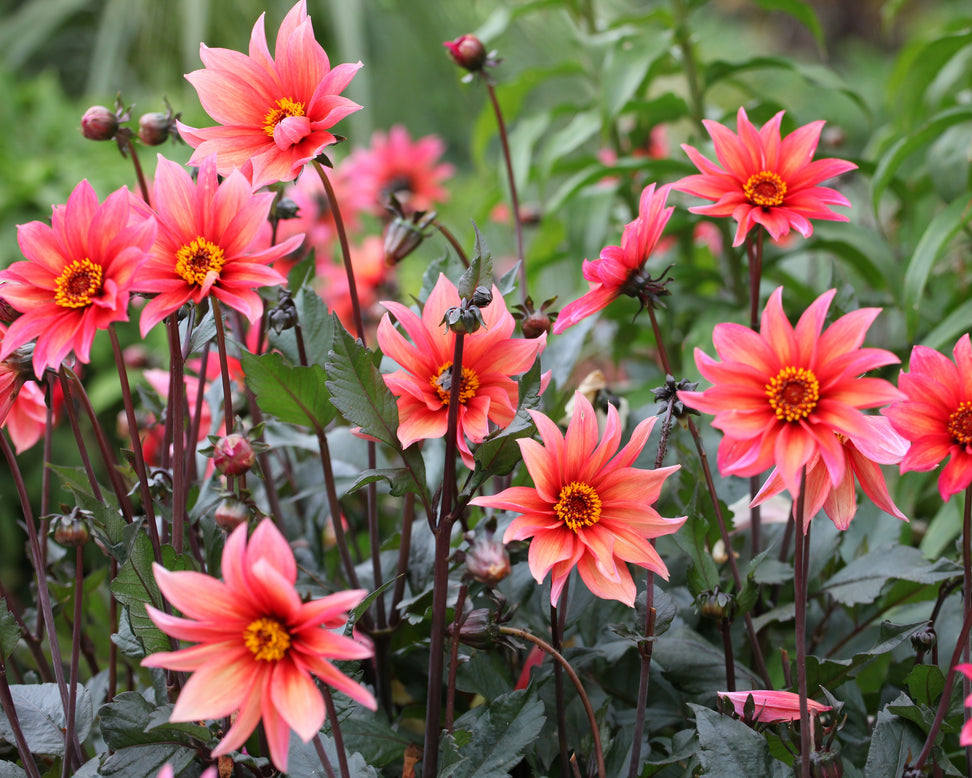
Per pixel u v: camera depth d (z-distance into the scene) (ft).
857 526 5.40
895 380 5.85
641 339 7.57
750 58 6.68
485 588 4.73
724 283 6.77
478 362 4.58
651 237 4.62
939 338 5.66
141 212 4.46
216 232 4.46
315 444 5.32
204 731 4.46
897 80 7.20
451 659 4.59
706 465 4.72
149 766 4.51
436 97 17.78
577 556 4.43
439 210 13.10
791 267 8.21
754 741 4.51
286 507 5.54
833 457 4.23
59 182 10.91
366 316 7.26
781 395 4.26
